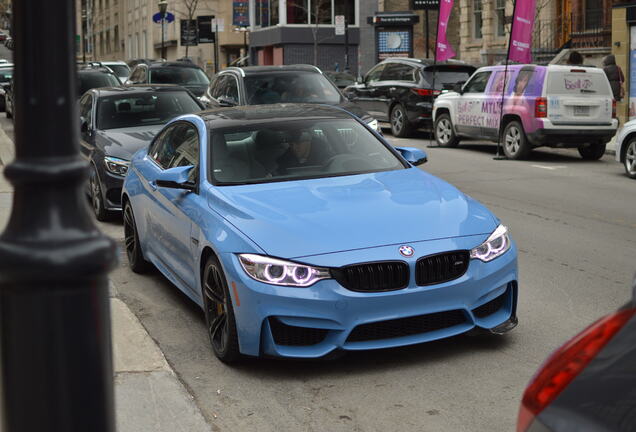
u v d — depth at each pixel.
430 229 5.16
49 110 1.93
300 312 4.80
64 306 1.93
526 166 15.33
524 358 5.16
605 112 15.98
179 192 6.24
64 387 1.94
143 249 7.32
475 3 32.72
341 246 4.94
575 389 1.97
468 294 5.07
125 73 28.53
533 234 9.04
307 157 6.34
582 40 25.62
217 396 4.72
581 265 7.61
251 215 5.29
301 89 14.62
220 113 6.99
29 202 1.95
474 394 4.63
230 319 5.05
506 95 16.48
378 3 43.91
